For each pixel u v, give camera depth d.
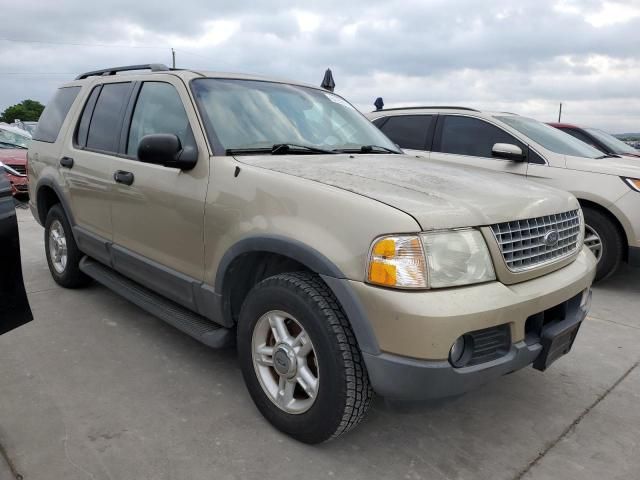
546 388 3.24
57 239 4.73
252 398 2.78
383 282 2.13
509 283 2.35
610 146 7.89
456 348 2.18
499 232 2.34
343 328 2.30
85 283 4.77
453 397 2.26
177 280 3.16
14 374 3.21
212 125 3.07
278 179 2.58
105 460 2.42
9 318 2.40
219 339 2.93
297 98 3.70
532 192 2.77
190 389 3.08
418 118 6.61
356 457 2.51
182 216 3.04
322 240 2.31
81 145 4.25
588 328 4.29
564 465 2.50
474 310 2.13
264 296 2.58
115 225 3.74
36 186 4.84
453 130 6.28
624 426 2.85
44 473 2.32
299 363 2.51
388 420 2.84
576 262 2.86
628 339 4.06
